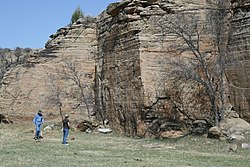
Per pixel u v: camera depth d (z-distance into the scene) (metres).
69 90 31.77
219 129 19.58
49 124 29.61
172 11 24.28
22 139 21.91
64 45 33.03
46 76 32.00
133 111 24.14
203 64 21.31
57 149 17.44
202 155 16.19
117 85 26.69
